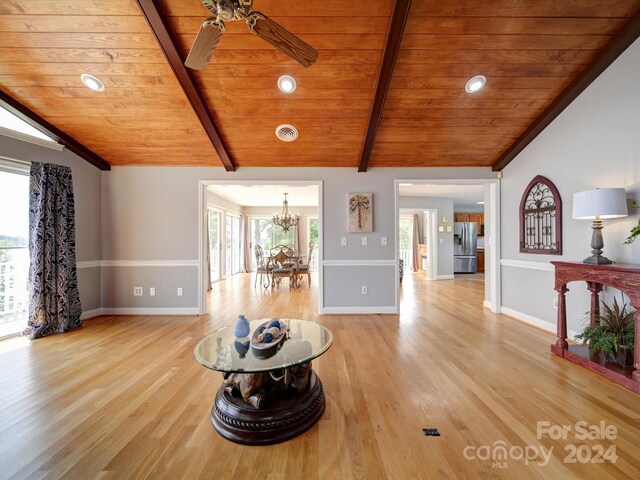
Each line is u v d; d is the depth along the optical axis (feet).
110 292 12.94
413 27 7.19
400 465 4.40
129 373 7.39
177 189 12.92
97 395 6.35
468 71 8.37
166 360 8.18
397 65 8.14
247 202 27.14
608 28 7.41
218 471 4.32
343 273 13.12
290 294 17.87
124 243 12.85
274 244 30.22
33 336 9.78
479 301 15.80
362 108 9.73
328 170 13.07
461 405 5.93
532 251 11.19
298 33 7.31
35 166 10.07
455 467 4.35
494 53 7.86
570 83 8.93
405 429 5.21
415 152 12.11
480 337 10.01
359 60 8.03
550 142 10.23
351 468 4.35
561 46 7.80
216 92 9.02
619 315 7.39
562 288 8.33
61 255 10.59
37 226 10.01
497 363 7.90
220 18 4.79
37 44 7.48
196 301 12.98
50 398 6.23
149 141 11.32
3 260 10.41
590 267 7.43
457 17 6.98
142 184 12.85
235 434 4.91
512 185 12.38
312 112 9.89
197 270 12.95
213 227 23.04
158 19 6.81
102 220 12.82
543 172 10.60
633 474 4.19
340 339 9.87
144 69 8.23
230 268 26.53
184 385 6.79
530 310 11.49
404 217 31.58
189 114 9.93
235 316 12.80
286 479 4.17
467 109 9.78
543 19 7.10
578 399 6.10
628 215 7.67
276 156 12.31
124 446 4.81
